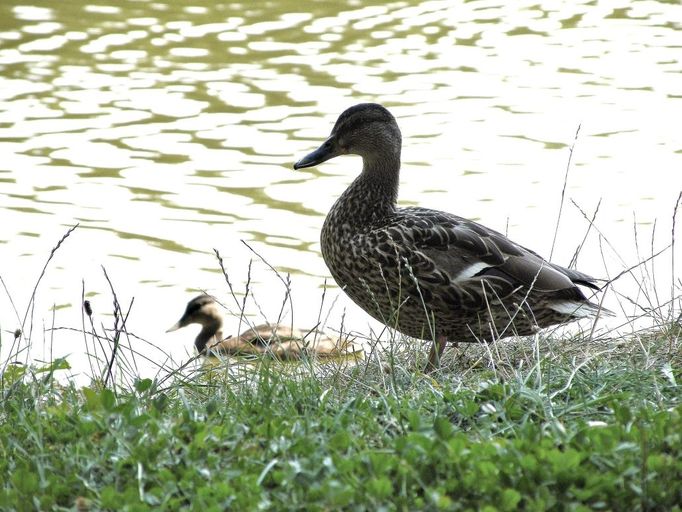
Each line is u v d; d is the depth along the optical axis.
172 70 22.86
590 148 19.05
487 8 27.77
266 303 14.38
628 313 12.26
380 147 10.31
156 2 27.84
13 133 19.73
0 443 6.82
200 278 14.99
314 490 5.76
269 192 17.67
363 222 10.07
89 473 6.29
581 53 24.16
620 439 6.29
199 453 6.38
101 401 7.04
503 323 9.68
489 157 18.75
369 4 27.95
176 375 8.84
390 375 8.32
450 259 9.62
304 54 23.88
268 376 8.02
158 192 17.59
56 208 16.97
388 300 9.92
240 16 26.73
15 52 23.83
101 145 19.30
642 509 5.70
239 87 21.92
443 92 21.69
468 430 6.80
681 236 15.51
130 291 14.64
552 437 6.41
